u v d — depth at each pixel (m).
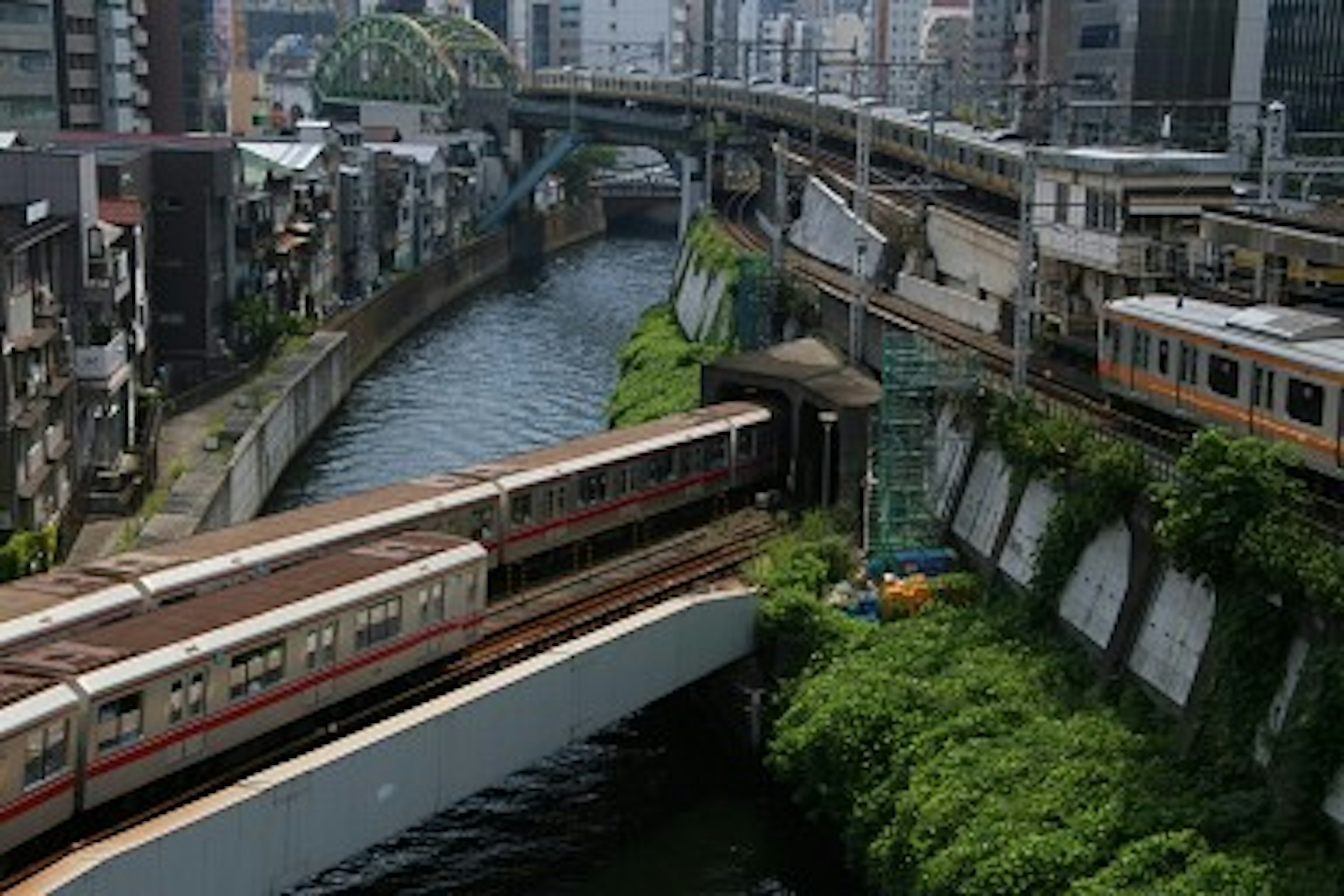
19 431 49.12
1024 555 41.91
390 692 37.88
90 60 109.06
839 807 35.75
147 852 26.91
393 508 41.88
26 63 97.38
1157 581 35.56
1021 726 34.97
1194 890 27.20
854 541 48.53
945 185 83.31
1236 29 105.44
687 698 45.00
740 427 53.34
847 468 49.72
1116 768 31.94
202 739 32.25
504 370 95.50
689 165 132.25
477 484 44.53
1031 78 139.50
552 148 147.25
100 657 30.56
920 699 36.31
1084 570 38.69
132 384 64.19
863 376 54.34
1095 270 51.72
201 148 77.19
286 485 69.50
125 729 30.44
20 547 46.34
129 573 35.56
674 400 68.00
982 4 180.75
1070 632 38.69
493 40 169.00
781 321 70.50
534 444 76.31
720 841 38.00
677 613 39.72
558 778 41.16
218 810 28.19
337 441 77.50
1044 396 46.94
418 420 81.94
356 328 91.75
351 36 170.12
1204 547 32.03
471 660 39.41
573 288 133.50
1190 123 106.94
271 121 169.38
